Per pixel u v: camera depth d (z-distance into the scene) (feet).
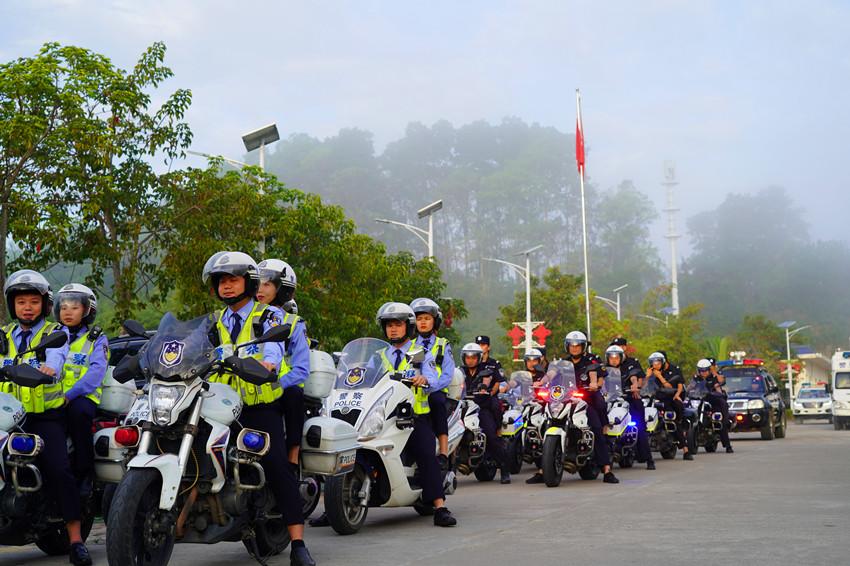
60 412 24.99
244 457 21.48
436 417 31.96
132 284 59.62
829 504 33.65
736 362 95.96
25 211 52.24
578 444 44.21
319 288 79.92
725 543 25.30
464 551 25.13
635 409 53.26
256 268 23.24
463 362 49.14
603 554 24.02
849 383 126.21
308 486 24.58
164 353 20.58
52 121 52.49
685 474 49.01
